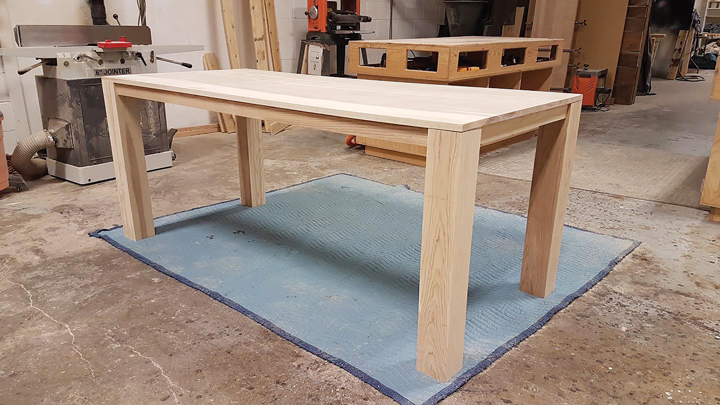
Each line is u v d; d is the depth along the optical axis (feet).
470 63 12.87
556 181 5.68
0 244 7.61
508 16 21.12
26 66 12.07
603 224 8.65
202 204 9.54
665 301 6.17
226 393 4.56
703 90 25.14
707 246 7.76
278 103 5.05
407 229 8.39
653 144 14.38
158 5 14.29
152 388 4.61
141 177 7.65
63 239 7.85
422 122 4.11
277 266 7.00
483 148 13.47
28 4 11.91
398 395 4.50
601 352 5.18
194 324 5.62
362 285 6.52
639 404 4.46
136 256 7.23
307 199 9.75
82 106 10.09
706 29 37.55
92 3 12.14
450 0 19.22
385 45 11.43
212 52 15.84
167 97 6.58
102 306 5.96
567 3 19.79
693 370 4.92
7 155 12.02
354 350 5.15
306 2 17.61
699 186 10.69
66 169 10.59
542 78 15.14
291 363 4.98
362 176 11.34
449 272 4.38
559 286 6.49
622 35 20.38
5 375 4.77
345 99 5.16
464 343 5.08
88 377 4.76
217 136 15.39
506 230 8.39
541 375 4.83
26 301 6.05
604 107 20.35
